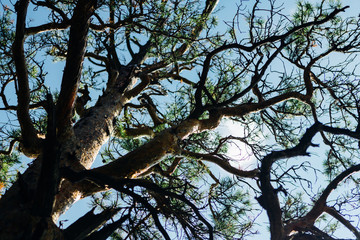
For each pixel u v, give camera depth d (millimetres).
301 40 6039
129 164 3953
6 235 2346
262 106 5250
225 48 4633
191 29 5586
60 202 3375
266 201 4035
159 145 4277
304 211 5566
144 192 4309
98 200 5070
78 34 2920
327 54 5539
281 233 3936
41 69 5703
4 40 5551
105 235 2830
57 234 2561
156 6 5188
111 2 5176
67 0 5336
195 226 3936
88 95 6031
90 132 4453
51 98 2289
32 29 5035
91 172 2979
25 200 2623
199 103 4871
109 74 6137
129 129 5914
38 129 5832
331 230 5633
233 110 5246
